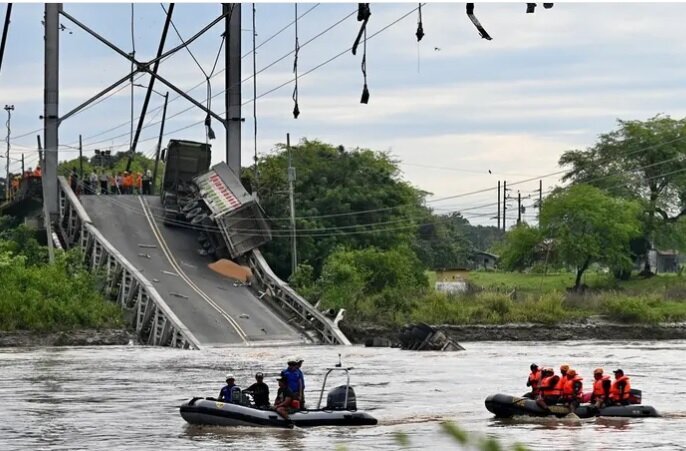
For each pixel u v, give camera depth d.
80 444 93.38
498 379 144.88
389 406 116.88
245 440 93.81
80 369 158.12
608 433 98.69
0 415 109.94
